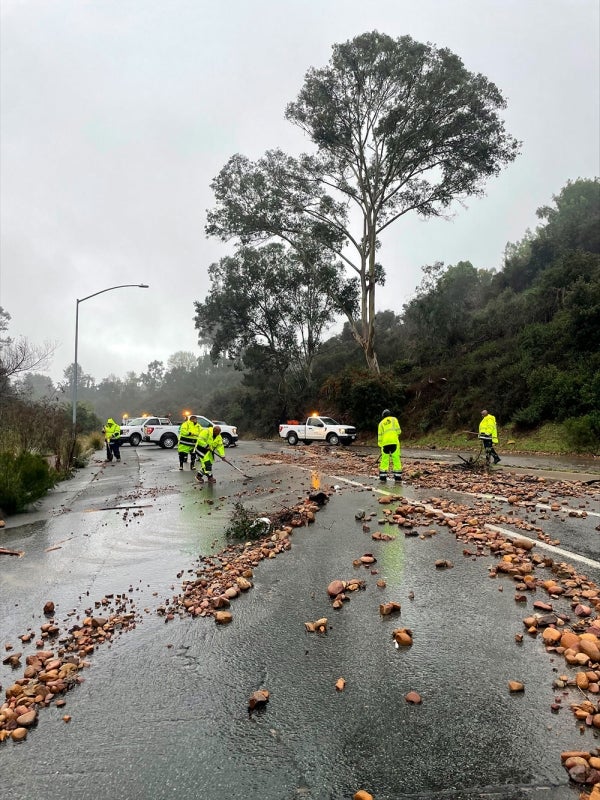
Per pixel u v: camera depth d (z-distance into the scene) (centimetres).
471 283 5628
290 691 336
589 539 644
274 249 4588
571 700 310
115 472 1777
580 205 4700
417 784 250
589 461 1608
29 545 750
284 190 3356
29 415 1728
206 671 368
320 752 275
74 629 451
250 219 3422
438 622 427
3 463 1052
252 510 912
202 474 1408
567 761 254
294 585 533
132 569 615
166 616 469
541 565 553
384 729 291
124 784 259
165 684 353
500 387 2542
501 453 2014
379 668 358
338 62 2842
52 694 345
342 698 325
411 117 2905
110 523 885
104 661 390
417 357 3591
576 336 2278
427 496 994
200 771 265
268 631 428
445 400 2905
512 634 400
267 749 280
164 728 304
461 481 1183
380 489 1109
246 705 323
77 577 593
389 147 3016
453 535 695
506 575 534
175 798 247
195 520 874
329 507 925
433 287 3825
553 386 2155
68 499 1179
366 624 430
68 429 2370
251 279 4566
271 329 4728
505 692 322
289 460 1944
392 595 491
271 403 4925
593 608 439
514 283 4281
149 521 885
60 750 288
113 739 296
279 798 245
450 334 3506
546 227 4800
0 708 333
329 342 6041
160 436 3161
